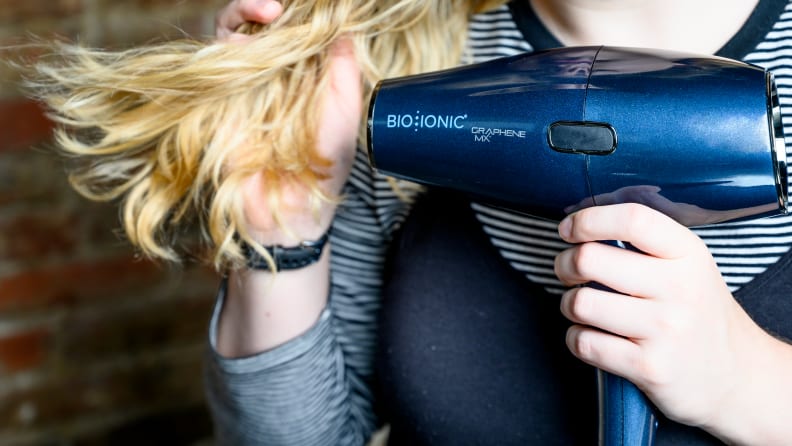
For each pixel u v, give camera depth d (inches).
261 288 30.3
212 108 29.0
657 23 25.7
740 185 20.7
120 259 61.4
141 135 29.3
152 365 64.2
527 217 26.8
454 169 23.9
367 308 32.4
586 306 22.4
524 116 22.5
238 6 29.4
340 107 29.7
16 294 59.9
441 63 30.3
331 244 32.2
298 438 32.0
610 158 21.6
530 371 26.8
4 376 61.2
